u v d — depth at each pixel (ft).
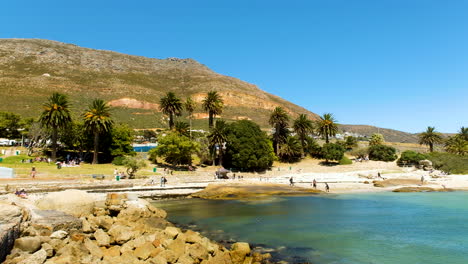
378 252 58.70
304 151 306.35
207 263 51.21
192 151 229.66
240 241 66.03
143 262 49.24
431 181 186.80
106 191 131.34
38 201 73.31
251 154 234.79
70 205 72.74
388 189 164.55
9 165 164.76
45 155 212.43
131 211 77.10
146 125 483.92
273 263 52.70
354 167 257.34
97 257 49.73
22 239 46.32
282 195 142.92
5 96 462.60
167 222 77.71
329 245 62.95
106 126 208.33
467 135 337.31
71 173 157.07
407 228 77.36
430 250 59.82
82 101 526.98
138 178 168.66
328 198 133.18
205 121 529.45
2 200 60.13
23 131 286.25
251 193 142.31
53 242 50.49
